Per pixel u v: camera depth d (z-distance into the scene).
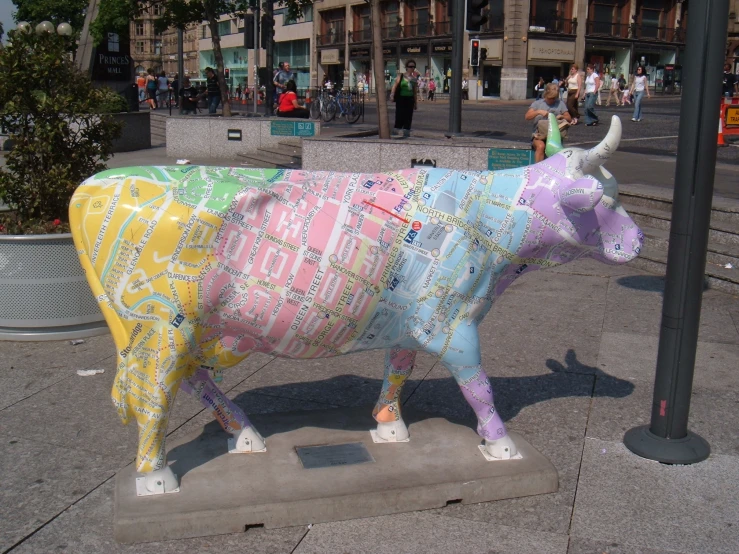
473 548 2.93
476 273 3.16
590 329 5.80
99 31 21.48
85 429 3.95
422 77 44.78
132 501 3.01
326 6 57.06
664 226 8.51
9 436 3.86
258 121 16.27
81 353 5.09
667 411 3.71
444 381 4.70
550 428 4.03
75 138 5.91
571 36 45.34
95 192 2.88
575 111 16.66
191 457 3.39
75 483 3.40
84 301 5.33
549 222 3.24
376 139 11.74
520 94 44.03
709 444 3.85
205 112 28.42
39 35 5.62
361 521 3.09
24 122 5.72
